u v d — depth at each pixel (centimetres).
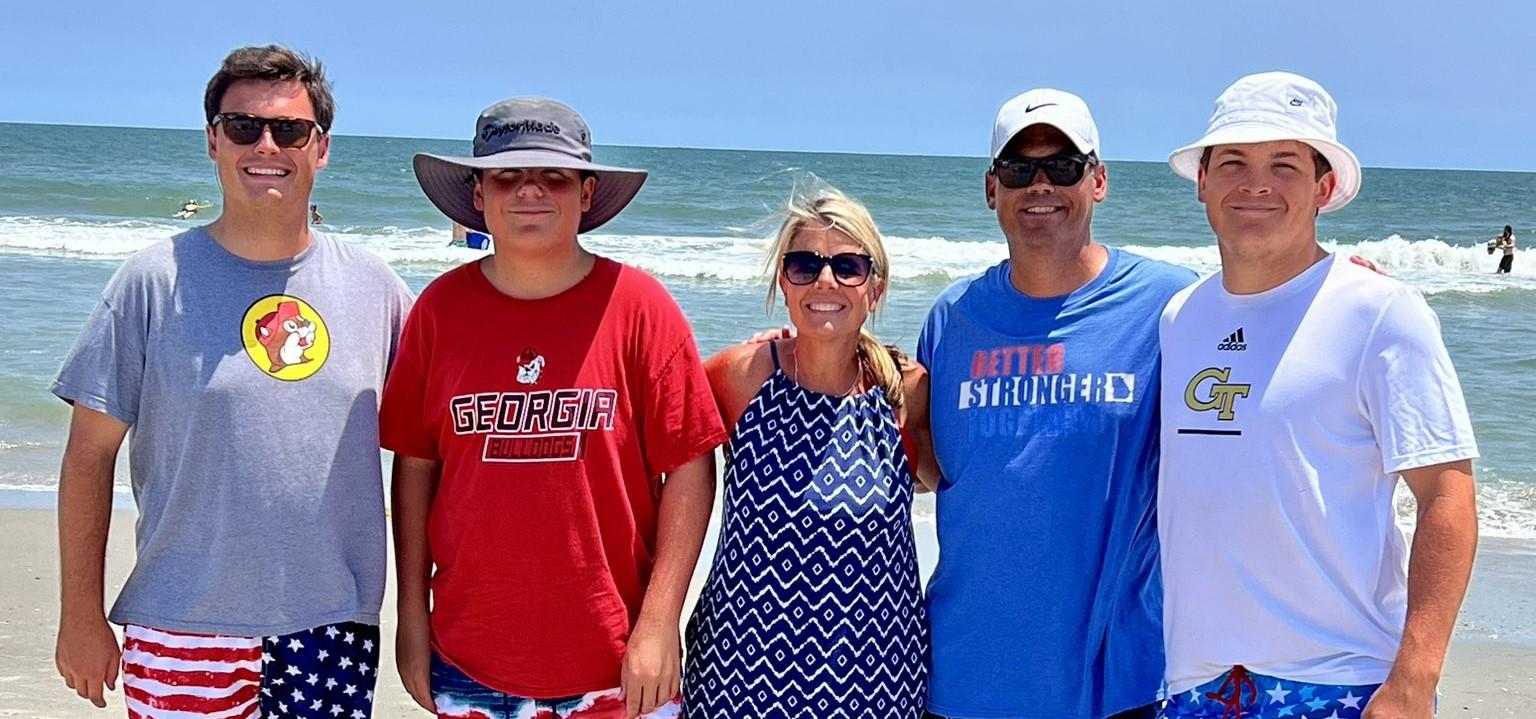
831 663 307
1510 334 1566
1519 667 568
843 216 316
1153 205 4097
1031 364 327
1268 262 283
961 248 2511
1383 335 265
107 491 307
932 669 330
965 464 330
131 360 302
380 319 325
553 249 303
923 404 349
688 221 3378
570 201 305
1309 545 270
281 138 303
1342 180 285
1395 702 257
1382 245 2570
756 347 336
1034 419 322
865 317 324
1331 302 275
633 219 3384
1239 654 277
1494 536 759
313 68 315
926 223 3466
